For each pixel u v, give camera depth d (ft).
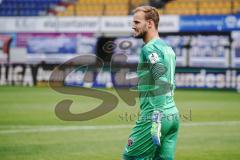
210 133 128.98
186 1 282.56
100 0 297.53
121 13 280.31
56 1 299.17
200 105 185.78
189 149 107.96
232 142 116.47
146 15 58.54
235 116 159.84
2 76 258.16
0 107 176.45
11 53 266.57
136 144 58.59
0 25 268.62
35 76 254.68
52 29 263.49
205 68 240.73
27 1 302.25
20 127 135.13
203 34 245.65
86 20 260.21
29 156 98.89
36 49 264.11
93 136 122.62
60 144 111.86
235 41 241.35
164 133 58.44
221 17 244.22
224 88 238.07
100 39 258.98
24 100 195.83
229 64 241.76
